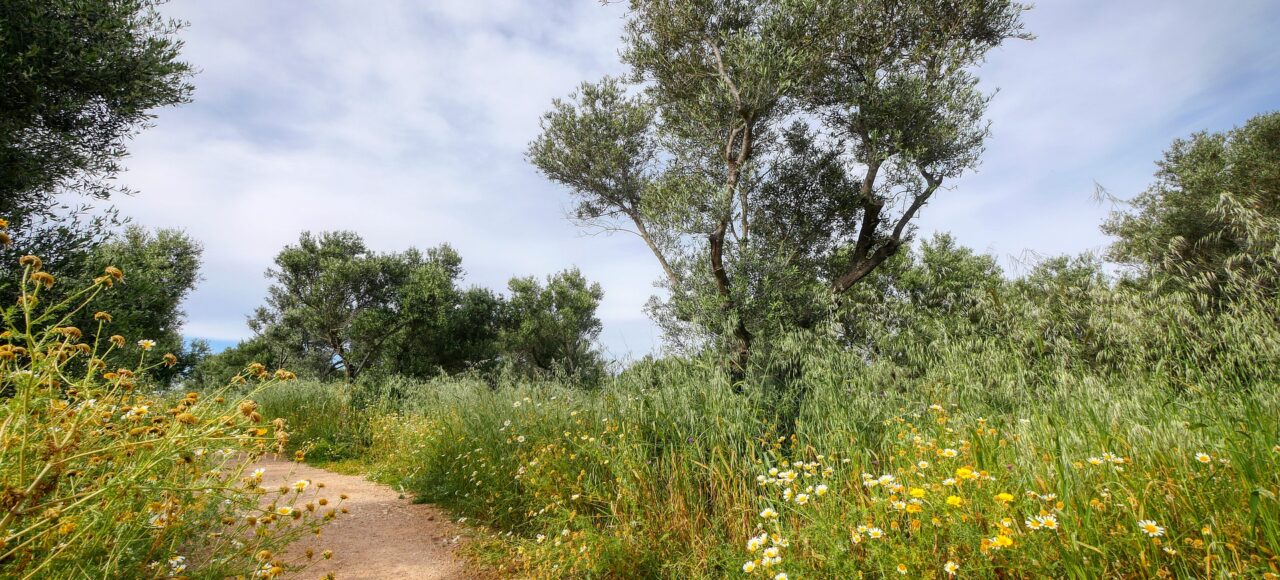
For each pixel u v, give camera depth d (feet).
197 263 63.00
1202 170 48.42
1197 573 6.30
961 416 11.39
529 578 11.73
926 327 15.40
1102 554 6.49
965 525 7.35
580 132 46.83
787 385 16.25
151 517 8.23
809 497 9.66
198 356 59.41
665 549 11.07
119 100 24.47
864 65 37.70
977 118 35.24
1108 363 11.29
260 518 9.25
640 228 46.09
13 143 22.16
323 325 76.79
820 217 42.42
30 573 6.16
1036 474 8.21
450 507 17.61
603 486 13.62
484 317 86.89
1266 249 10.30
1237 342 9.39
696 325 20.93
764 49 32.99
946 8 36.42
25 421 6.23
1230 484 6.96
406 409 33.32
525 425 18.56
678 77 40.27
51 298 21.40
